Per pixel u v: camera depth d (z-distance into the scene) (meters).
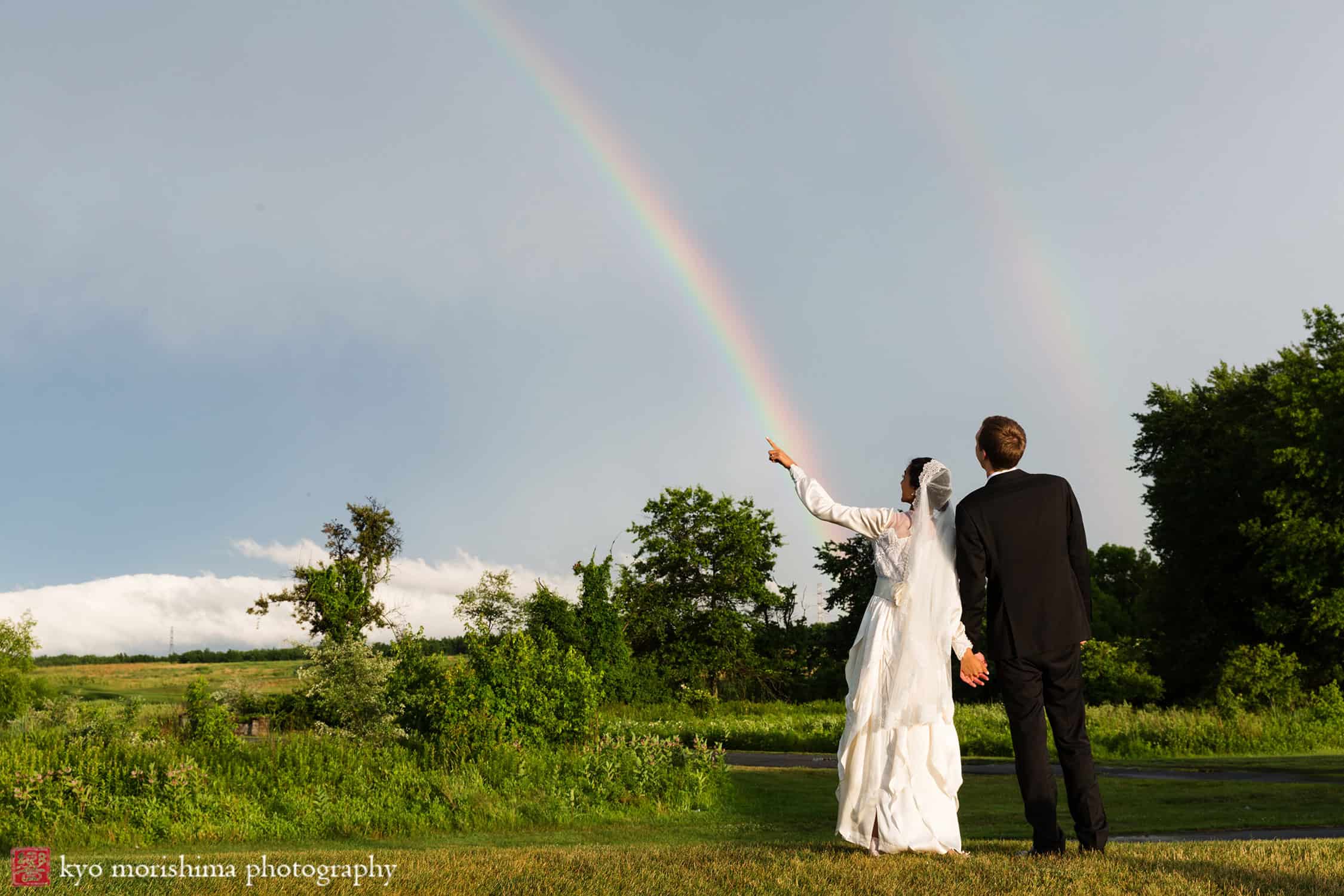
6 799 12.06
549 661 17.95
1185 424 51.78
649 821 14.21
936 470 5.59
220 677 59.19
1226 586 49.47
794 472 5.82
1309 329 45.12
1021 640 5.27
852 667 5.60
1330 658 43.50
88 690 46.84
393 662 24.66
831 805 15.95
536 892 4.55
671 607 68.94
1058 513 5.33
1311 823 11.77
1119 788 16.20
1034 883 4.43
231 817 12.59
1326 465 42.12
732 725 36.94
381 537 48.62
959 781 5.38
